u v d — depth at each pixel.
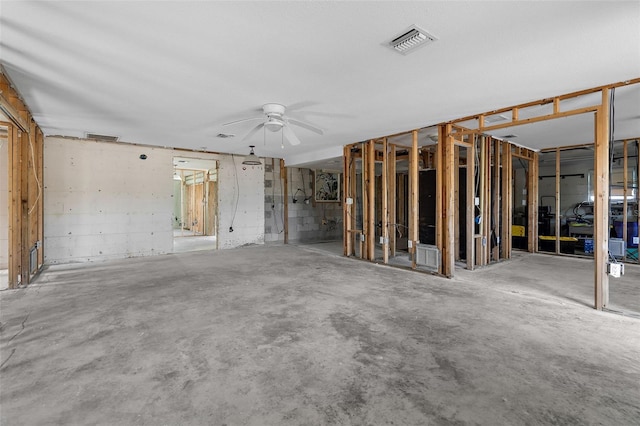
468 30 2.25
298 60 2.74
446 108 4.08
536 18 2.09
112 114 4.43
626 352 2.39
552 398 1.85
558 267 5.54
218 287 4.19
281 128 4.12
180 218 13.64
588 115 4.33
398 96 3.63
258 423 1.64
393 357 2.32
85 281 4.50
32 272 4.79
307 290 4.06
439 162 4.91
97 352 2.39
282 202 8.85
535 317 3.11
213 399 1.83
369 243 6.14
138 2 1.92
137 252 6.66
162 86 3.35
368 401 1.82
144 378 2.04
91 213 6.18
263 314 3.18
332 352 2.40
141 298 3.71
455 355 2.35
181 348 2.46
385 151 5.82
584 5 1.95
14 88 3.39
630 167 7.34
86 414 1.70
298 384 1.98
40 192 5.13
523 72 2.96
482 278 4.72
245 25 2.19
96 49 2.54
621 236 6.77
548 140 6.14
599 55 2.61
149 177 6.79
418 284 4.38
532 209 7.12
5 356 2.33
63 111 4.27
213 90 3.46
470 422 1.65
